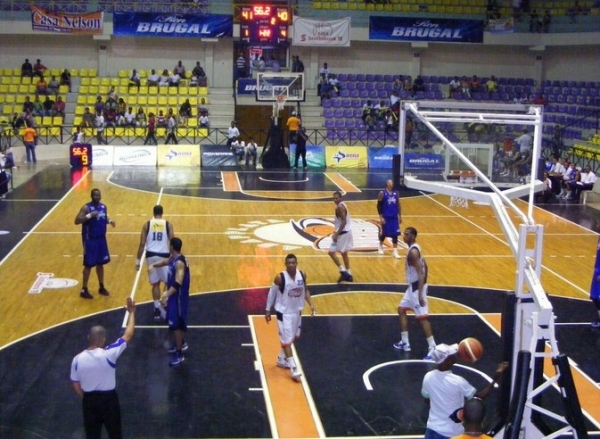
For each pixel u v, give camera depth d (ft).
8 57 122.21
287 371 34.88
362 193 84.02
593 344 39.27
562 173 85.40
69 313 42.39
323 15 123.44
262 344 38.27
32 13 116.16
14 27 117.39
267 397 32.01
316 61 125.80
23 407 30.63
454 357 24.91
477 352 24.64
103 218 44.78
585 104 114.52
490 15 123.44
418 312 36.81
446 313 43.78
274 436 28.50
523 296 24.02
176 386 32.91
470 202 80.18
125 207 73.00
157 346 37.68
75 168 99.25
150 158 104.32
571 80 124.57
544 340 23.39
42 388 32.48
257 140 120.37
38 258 53.83
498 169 36.40
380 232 57.52
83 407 25.90
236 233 63.05
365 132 116.47
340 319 42.45
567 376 22.24
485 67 127.95
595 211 77.51
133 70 118.83
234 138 107.45
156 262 40.96
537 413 25.05
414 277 36.86
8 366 34.81
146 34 119.34
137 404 31.01
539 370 23.81
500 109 34.04
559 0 125.18
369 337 39.63
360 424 29.68
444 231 65.92
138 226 64.80
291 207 74.64
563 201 82.89
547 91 122.11
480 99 121.29
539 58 126.82
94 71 120.57
